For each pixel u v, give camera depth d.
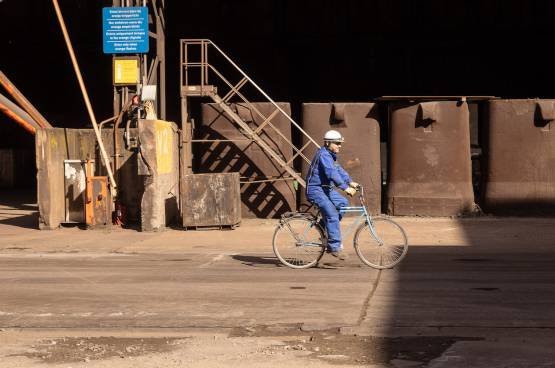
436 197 24.55
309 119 25.38
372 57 42.97
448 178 24.53
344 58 43.16
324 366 8.28
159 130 22.55
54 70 44.44
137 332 10.05
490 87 42.41
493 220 23.75
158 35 27.06
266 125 25.50
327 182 15.11
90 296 12.52
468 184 24.66
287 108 25.62
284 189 25.25
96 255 17.86
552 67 41.81
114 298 12.33
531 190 24.36
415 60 42.81
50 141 22.94
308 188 15.14
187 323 10.52
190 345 9.30
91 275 14.72
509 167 24.48
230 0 42.69
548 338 9.42
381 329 9.96
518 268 15.25
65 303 11.96
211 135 25.77
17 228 23.55
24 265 16.20
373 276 14.31
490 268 15.26
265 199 25.41
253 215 25.44
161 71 27.27
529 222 23.23
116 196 23.38
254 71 43.28
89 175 22.91
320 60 43.31
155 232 22.17
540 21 40.94
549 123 24.30
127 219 23.84
